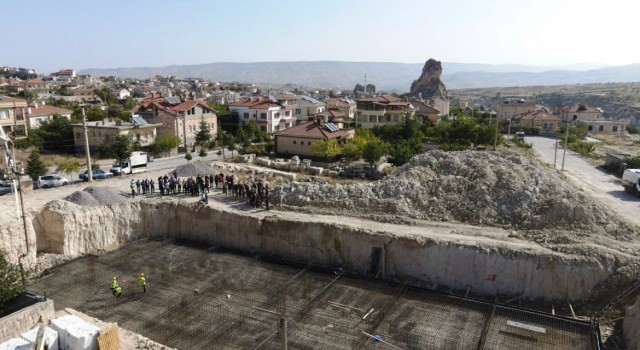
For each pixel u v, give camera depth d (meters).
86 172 48.66
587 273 25.05
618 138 94.00
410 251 28.62
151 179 44.75
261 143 74.50
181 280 27.70
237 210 34.84
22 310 20.56
